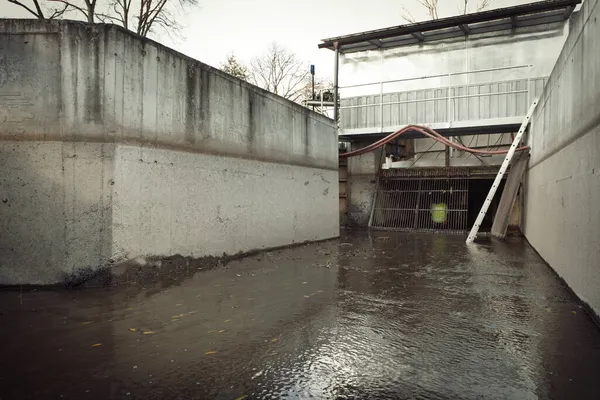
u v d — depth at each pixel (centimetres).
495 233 1271
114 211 576
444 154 1722
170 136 669
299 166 1088
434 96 1375
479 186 1666
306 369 311
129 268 600
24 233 574
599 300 409
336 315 450
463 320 432
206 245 748
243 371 306
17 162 574
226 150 802
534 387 281
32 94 573
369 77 1502
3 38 575
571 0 1132
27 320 423
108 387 279
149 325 410
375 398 267
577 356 335
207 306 481
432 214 1511
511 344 362
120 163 583
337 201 1309
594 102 443
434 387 282
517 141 1188
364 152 1452
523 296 532
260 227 917
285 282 614
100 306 477
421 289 572
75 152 570
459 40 1394
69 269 569
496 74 1354
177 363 320
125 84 591
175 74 678
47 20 571
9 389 276
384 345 360
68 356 331
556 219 679
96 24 573
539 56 1313
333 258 848
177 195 682
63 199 569
